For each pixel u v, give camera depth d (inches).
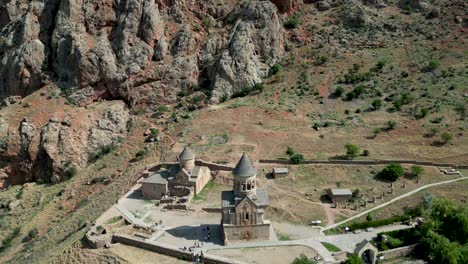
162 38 6560.0
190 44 6584.6
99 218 4018.2
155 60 6461.6
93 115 5935.0
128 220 3966.5
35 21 6796.3
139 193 4534.9
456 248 3235.7
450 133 5039.4
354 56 6648.6
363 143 5027.1
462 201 4065.0
